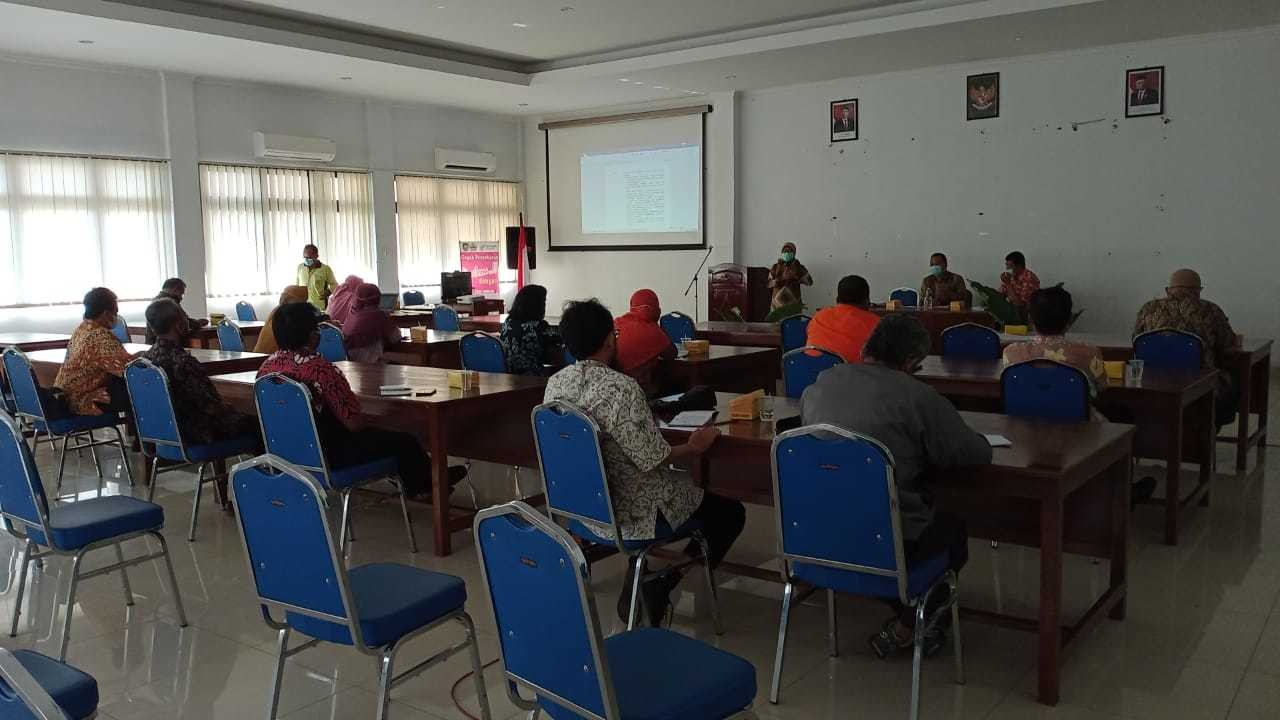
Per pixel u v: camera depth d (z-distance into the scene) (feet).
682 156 40.16
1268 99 27.91
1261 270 28.66
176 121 32.40
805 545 8.11
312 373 12.11
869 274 36.04
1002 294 30.50
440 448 12.90
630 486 9.09
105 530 9.59
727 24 29.86
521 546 5.70
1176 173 29.60
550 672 5.80
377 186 39.17
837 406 8.39
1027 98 31.86
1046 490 8.19
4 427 8.90
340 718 8.54
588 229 43.57
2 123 28.30
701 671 6.09
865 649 9.83
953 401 15.51
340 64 30.94
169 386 13.33
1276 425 21.29
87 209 30.42
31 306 29.30
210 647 10.16
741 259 39.32
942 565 8.19
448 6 27.09
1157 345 15.94
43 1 22.94
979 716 8.36
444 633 10.47
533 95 38.17
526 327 16.56
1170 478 13.04
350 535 14.08
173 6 26.04
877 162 35.32
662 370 15.90
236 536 14.15
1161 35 28.55
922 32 27.63
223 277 34.30
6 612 11.15
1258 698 8.63
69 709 5.97
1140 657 9.53
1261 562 12.36
